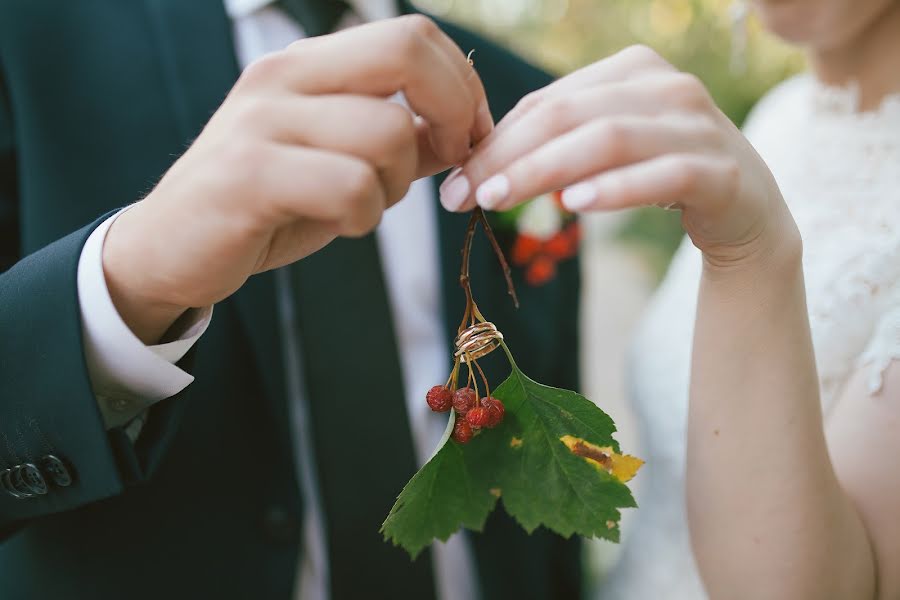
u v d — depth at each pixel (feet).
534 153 1.44
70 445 1.68
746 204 1.52
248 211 1.43
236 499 2.24
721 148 1.48
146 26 2.36
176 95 2.30
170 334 1.72
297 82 1.45
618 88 1.48
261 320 2.25
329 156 1.40
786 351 1.69
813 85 2.49
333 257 2.33
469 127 1.53
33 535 2.13
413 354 2.51
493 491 1.64
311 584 2.37
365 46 1.44
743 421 1.72
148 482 2.17
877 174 2.21
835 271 2.09
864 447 1.81
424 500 1.61
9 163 2.28
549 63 8.58
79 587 2.13
